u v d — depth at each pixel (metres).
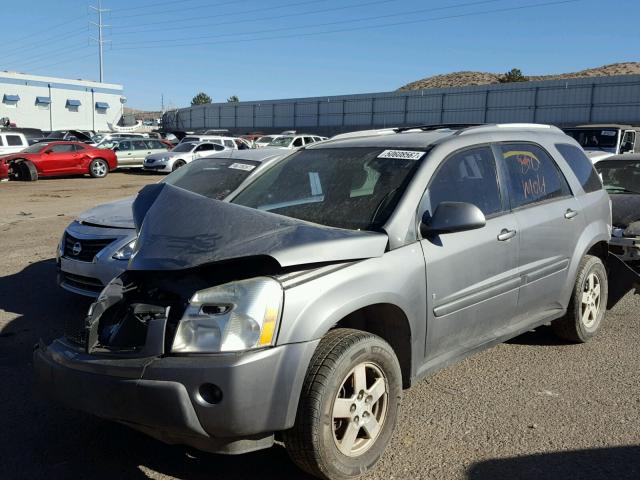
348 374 3.15
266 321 2.95
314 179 4.27
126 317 3.23
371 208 3.76
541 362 4.99
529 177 4.74
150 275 3.37
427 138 4.32
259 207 4.22
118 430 3.89
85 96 64.94
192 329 2.97
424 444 3.68
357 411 3.24
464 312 3.96
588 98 48.00
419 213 3.74
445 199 3.96
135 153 30.00
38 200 17.12
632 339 5.56
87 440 3.77
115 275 5.73
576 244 5.03
